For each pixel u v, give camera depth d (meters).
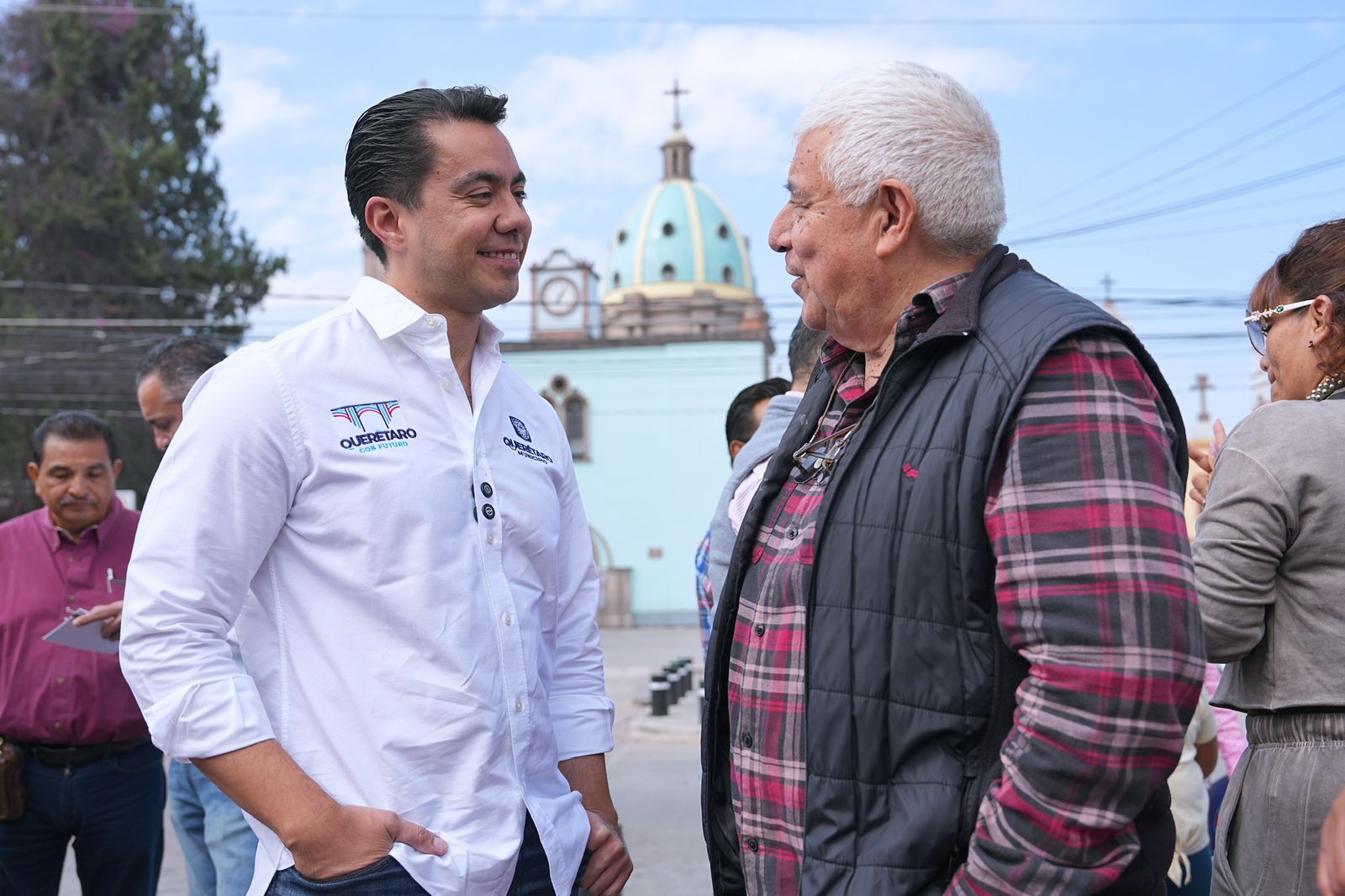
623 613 37.97
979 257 1.96
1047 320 1.75
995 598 1.73
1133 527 1.62
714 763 2.15
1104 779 1.58
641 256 60.31
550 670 2.38
